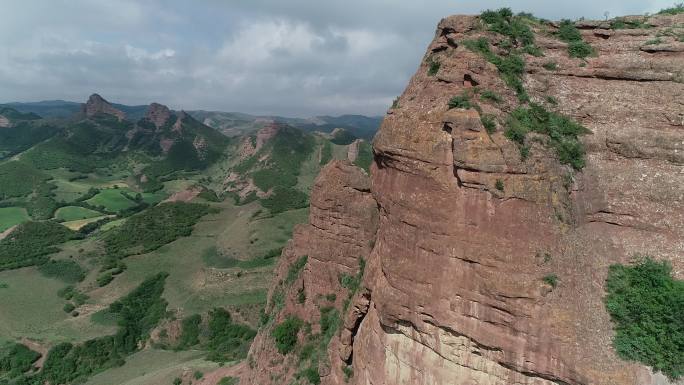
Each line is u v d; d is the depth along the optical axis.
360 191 46.94
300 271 51.88
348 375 37.88
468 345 27.14
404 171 29.83
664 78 29.09
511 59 31.23
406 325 30.11
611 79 30.58
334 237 47.00
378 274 33.16
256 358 51.19
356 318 36.91
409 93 34.00
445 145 27.97
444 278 27.44
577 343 24.11
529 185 25.95
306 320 46.81
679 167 27.30
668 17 31.17
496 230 25.95
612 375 23.16
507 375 26.16
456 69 30.17
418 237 28.67
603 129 29.38
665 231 26.55
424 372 29.23
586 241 26.58
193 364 72.62
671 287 24.44
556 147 28.28
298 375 43.19
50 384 85.25
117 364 88.38
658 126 28.31
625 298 24.81
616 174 28.50
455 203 27.23
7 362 90.62
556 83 31.28
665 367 22.92
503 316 25.53
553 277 24.95
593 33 32.16
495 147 26.28
